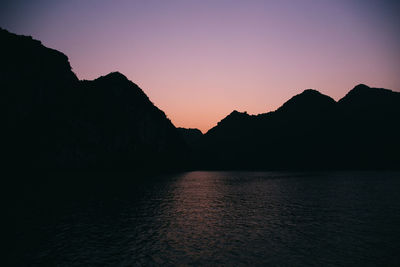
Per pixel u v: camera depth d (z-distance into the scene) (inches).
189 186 2938.0
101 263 678.5
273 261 695.7
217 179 4131.4
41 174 3986.2
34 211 1355.8
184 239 893.2
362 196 2023.9
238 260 702.5
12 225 1070.4
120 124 6432.1
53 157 4589.1
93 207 1494.8
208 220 1195.9
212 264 674.2
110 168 5492.1
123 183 3120.1
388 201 1768.0
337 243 852.0
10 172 3838.6
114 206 1546.5
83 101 6097.4
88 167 5049.2
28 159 4271.7
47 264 669.9
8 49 5039.4
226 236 930.7
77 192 2129.7
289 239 894.4
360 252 765.9
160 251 770.8
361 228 1047.0
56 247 801.6
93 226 1069.1
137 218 1231.5
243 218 1240.2
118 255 737.0
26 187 2415.1
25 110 4795.8
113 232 981.2
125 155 6151.6
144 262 685.9
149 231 997.2
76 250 775.7
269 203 1705.2
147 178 4126.5
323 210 1446.9
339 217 1261.1
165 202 1736.0
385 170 7027.6
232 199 1891.0
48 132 4832.7
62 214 1293.1
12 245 818.8
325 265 670.5
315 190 2477.9
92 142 5408.5
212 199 1888.5
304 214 1332.4
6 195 1905.8
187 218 1238.9
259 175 5260.8
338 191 2378.2
